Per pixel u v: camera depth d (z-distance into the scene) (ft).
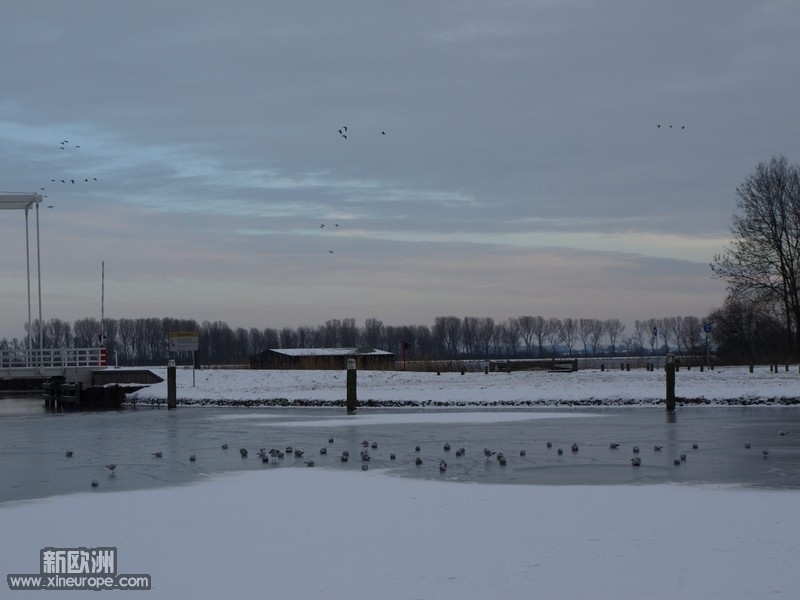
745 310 233.55
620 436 94.27
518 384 169.58
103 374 187.73
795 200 220.43
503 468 70.38
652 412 128.98
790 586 36.55
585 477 65.26
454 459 76.02
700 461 73.92
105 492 61.31
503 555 41.63
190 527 48.42
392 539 44.91
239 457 80.74
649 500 54.70
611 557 40.98
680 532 45.65
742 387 151.94
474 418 120.98
